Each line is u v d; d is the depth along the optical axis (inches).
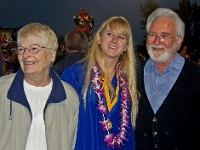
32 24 119.3
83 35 218.5
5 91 119.3
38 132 121.0
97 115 140.5
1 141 117.7
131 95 147.4
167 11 143.8
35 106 122.0
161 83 143.6
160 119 141.6
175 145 141.8
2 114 118.6
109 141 138.9
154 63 147.0
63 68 205.9
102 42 142.2
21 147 118.0
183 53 363.6
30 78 120.3
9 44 291.6
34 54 116.0
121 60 150.3
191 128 142.3
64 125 126.3
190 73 141.7
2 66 213.5
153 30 142.8
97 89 142.1
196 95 140.9
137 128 147.1
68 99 128.0
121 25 140.4
